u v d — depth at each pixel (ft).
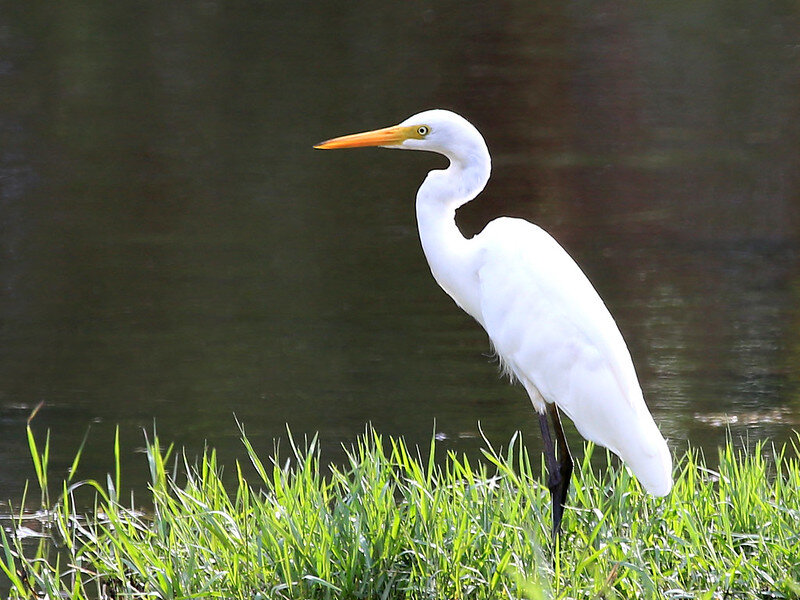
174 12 98.48
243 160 63.16
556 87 78.89
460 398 34.32
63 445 30.94
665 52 88.53
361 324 41.32
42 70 79.87
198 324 41.09
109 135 66.69
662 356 38.34
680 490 23.49
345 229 52.65
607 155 65.46
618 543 20.47
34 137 66.08
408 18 98.17
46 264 47.44
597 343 22.33
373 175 61.77
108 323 41.14
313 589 19.52
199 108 72.38
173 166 61.77
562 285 22.81
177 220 53.52
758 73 82.94
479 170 24.58
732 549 20.58
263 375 36.27
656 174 62.13
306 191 58.44
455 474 24.44
